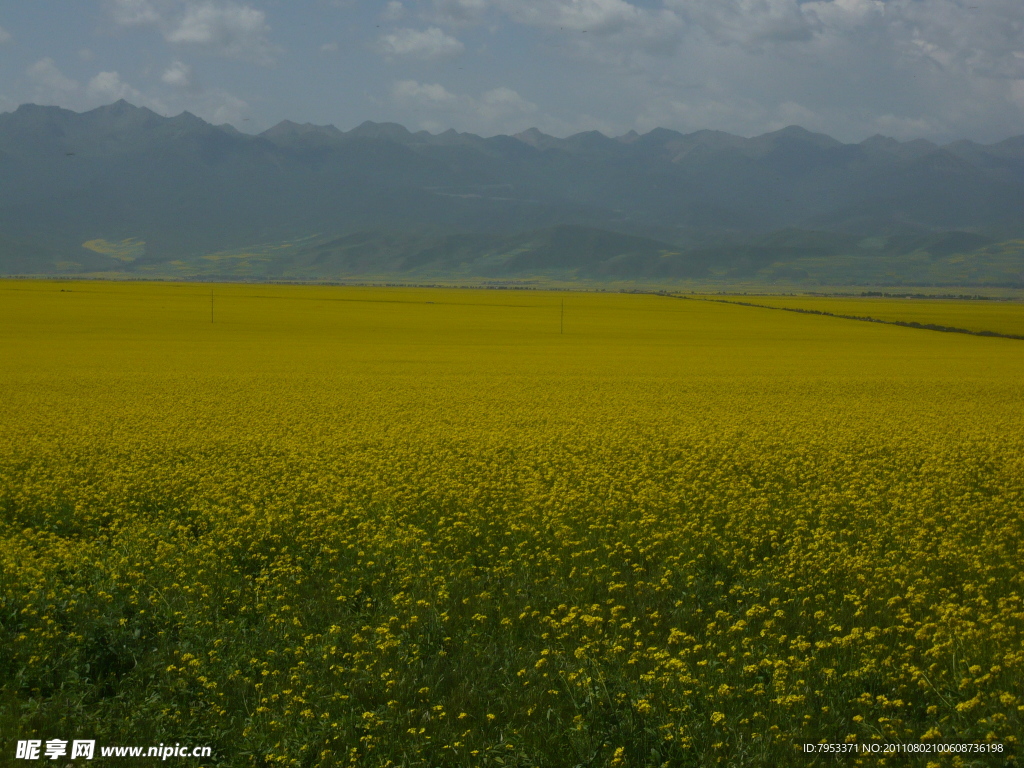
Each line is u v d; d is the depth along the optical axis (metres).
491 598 10.84
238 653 9.15
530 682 8.54
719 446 22.86
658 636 9.68
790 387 42.59
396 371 49.03
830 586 11.31
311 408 32.34
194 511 15.34
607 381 44.69
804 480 18.20
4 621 9.75
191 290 176.25
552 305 148.75
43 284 194.00
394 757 7.41
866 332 91.75
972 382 45.47
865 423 28.80
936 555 12.50
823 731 7.64
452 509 15.38
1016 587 11.27
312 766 7.34
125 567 11.68
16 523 14.34
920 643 9.37
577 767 7.18
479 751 7.42
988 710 7.80
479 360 57.12
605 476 17.67
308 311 114.31
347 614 10.32
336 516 14.59
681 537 13.29
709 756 7.29
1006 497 16.31
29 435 24.22
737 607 10.66
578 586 11.29
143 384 40.62
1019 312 144.12
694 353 65.19
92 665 8.84
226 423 27.67
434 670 8.80
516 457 21.00
